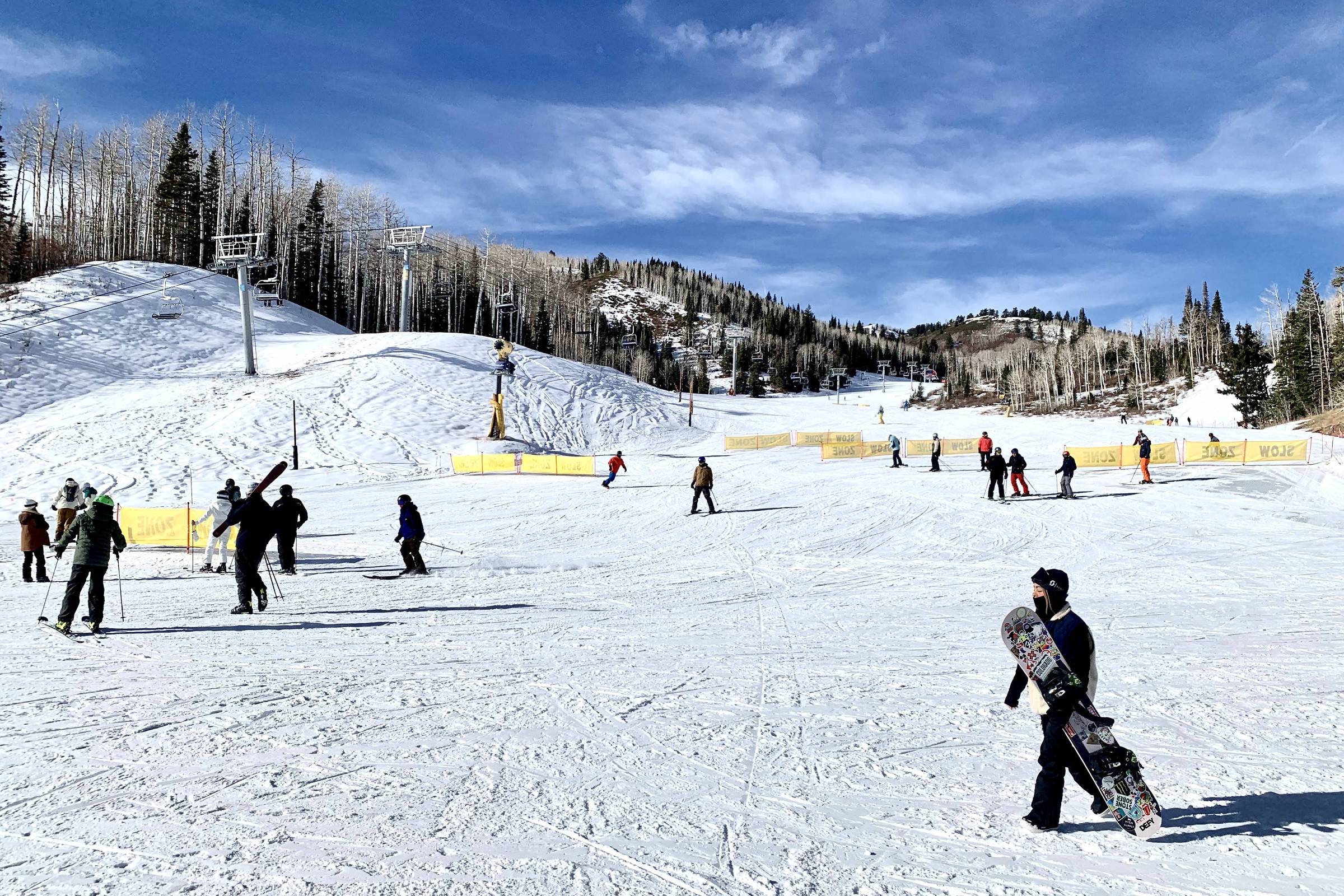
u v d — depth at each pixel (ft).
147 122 329.72
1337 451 103.55
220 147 322.55
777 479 104.17
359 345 211.00
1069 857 13.50
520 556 56.24
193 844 13.28
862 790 16.44
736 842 13.91
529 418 174.40
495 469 121.08
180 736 18.78
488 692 23.27
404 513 48.52
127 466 114.62
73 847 13.11
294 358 197.77
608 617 36.19
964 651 29.55
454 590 43.09
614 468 101.30
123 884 11.87
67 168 301.63
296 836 13.67
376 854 13.03
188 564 53.11
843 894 12.14
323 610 37.04
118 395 155.94
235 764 17.08
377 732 19.40
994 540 61.52
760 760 18.11
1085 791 16.48
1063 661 14.14
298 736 18.99
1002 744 19.40
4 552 60.44
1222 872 12.90
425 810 14.87
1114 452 107.14
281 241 312.91
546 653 28.63
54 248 275.80
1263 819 14.87
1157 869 13.03
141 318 203.21
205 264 309.42
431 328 375.66
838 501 83.56
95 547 30.99
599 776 16.92
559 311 480.64
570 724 20.49
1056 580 14.67
